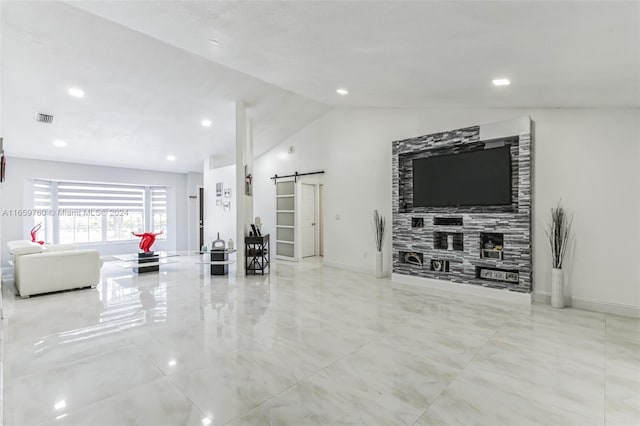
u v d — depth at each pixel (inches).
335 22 92.2
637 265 140.3
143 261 241.1
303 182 316.8
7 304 160.4
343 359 100.9
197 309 152.3
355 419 72.1
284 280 216.2
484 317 140.1
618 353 105.0
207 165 320.5
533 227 164.7
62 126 218.7
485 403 78.1
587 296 151.3
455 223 189.6
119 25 141.2
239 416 73.0
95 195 321.7
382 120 233.1
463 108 192.7
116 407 76.1
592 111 149.9
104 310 150.6
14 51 147.9
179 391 82.9
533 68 106.7
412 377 90.2
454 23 81.9
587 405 77.3
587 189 151.3
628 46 79.7
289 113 259.1
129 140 257.1
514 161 167.6
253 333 122.1
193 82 195.0
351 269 251.6
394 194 212.2
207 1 91.3
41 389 83.6
